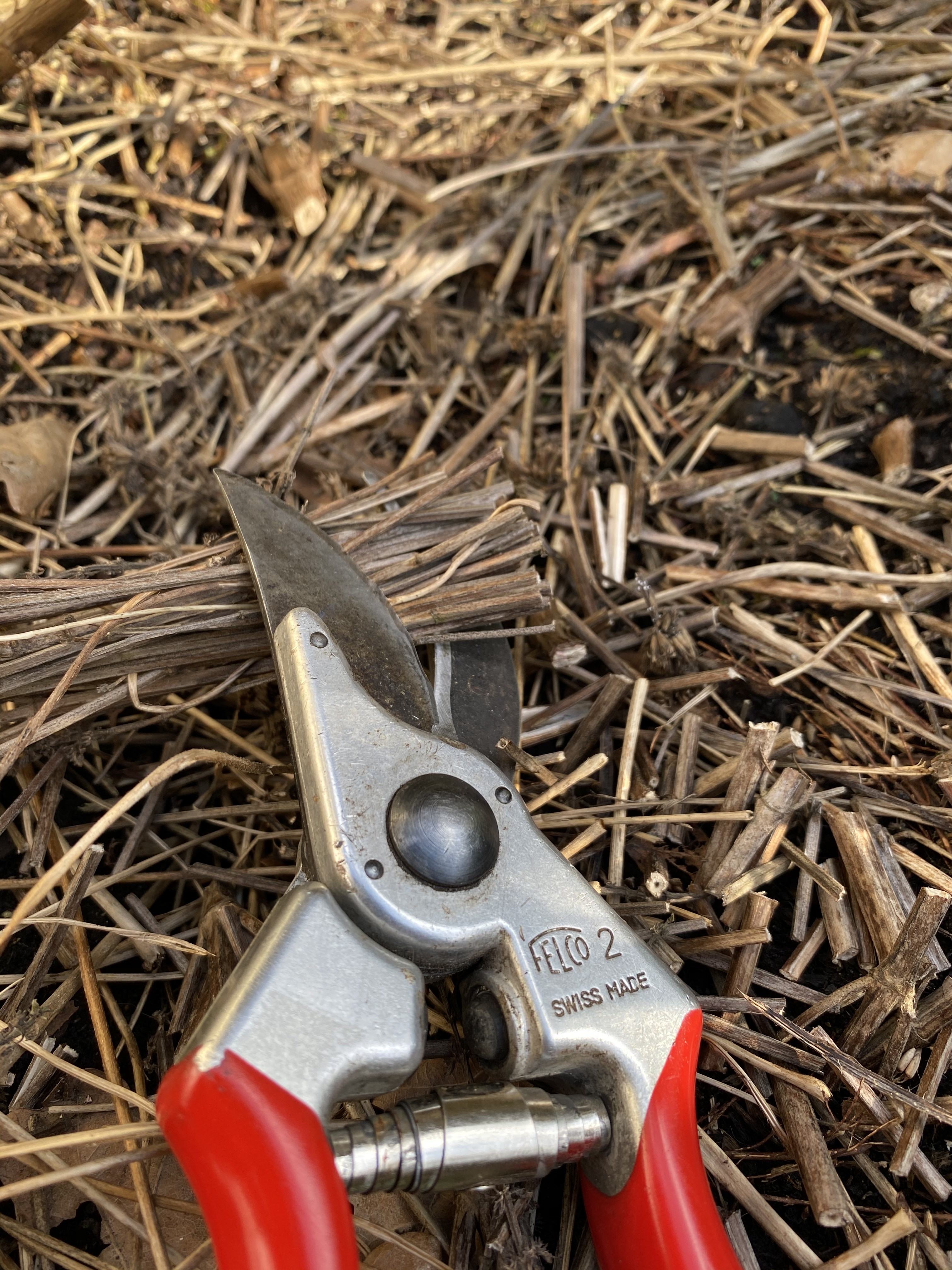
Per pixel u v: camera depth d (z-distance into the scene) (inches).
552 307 13.3
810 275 12.9
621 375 12.4
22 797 8.6
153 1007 8.7
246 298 12.9
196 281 13.1
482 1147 6.8
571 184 14.3
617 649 10.5
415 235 13.4
